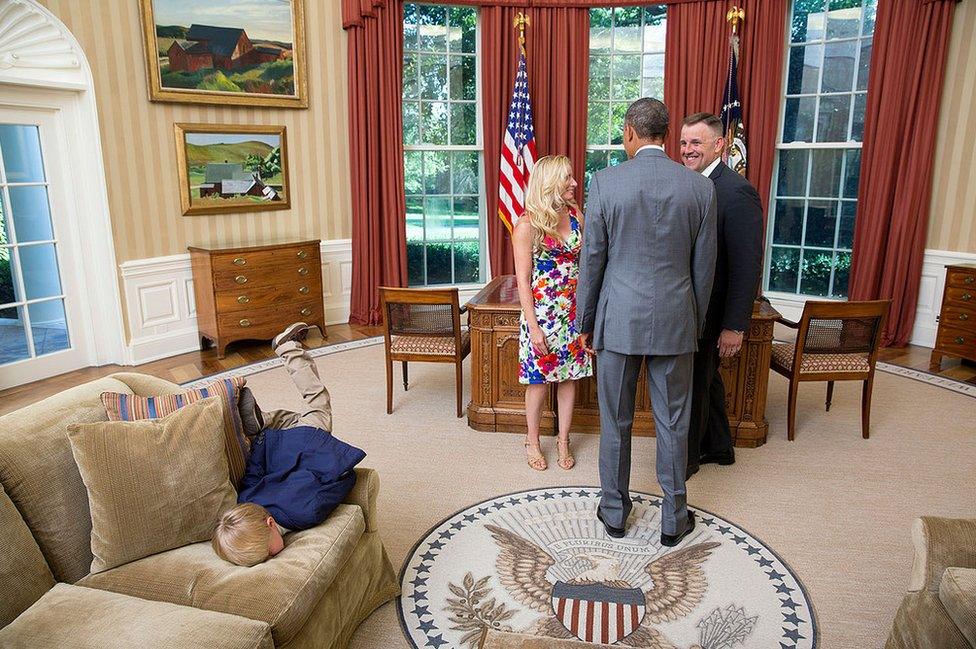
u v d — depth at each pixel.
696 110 6.04
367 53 5.92
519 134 6.10
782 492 3.07
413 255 6.70
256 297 5.34
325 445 2.20
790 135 6.13
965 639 1.59
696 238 2.36
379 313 6.37
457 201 6.74
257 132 5.62
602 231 2.38
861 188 5.57
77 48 4.56
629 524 2.80
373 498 2.21
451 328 3.87
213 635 1.53
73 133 4.71
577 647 1.60
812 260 6.17
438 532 2.75
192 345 5.50
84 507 1.95
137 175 5.02
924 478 3.21
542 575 2.46
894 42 5.20
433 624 2.21
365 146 6.07
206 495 1.98
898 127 5.28
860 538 2.70
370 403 4.22
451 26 6.37
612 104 6.50
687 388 2.50
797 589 2.37
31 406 2.03
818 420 3.94
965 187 5.19
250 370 4.94
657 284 2.34
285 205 5.91
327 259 6.26
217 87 5.34
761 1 5.68
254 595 1.70
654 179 2.30
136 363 5.11
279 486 2.07
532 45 6.12
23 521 1.80
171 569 1.81
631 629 2.17
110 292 4.97
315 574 1.81
